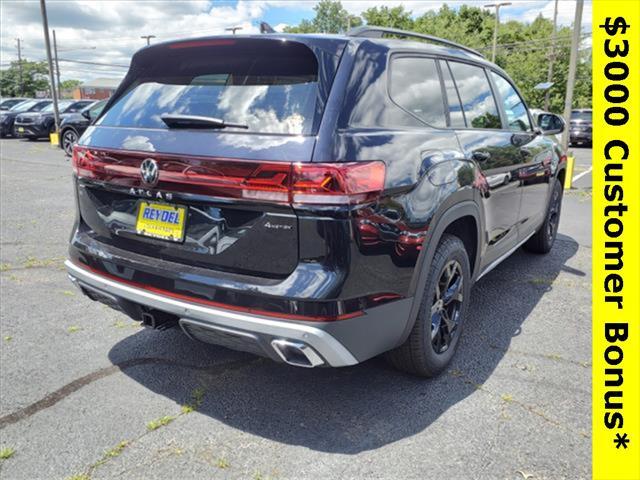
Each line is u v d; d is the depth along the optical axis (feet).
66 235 18.81
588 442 7.61
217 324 7.23
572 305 12.77
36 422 8.03
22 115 57.62
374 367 9.78
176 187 7.52
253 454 7.37
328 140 6.77
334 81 7.26
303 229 6.72
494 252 11.76
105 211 8.75
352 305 6.93
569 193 30.37
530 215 14.05
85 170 8.77
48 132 57.16
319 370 9.67
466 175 9.20
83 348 10.41
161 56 8.95
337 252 6.73
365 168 6.94
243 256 7.18
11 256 16.21
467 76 10.92
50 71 54.29
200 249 7.54
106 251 8.56
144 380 9.27
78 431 7.83
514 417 8.23
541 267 15.80
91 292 8.94
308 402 8.65
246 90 7.70
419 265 8.00
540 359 10.08
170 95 8.42
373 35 8.60
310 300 6.67
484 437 7.75
